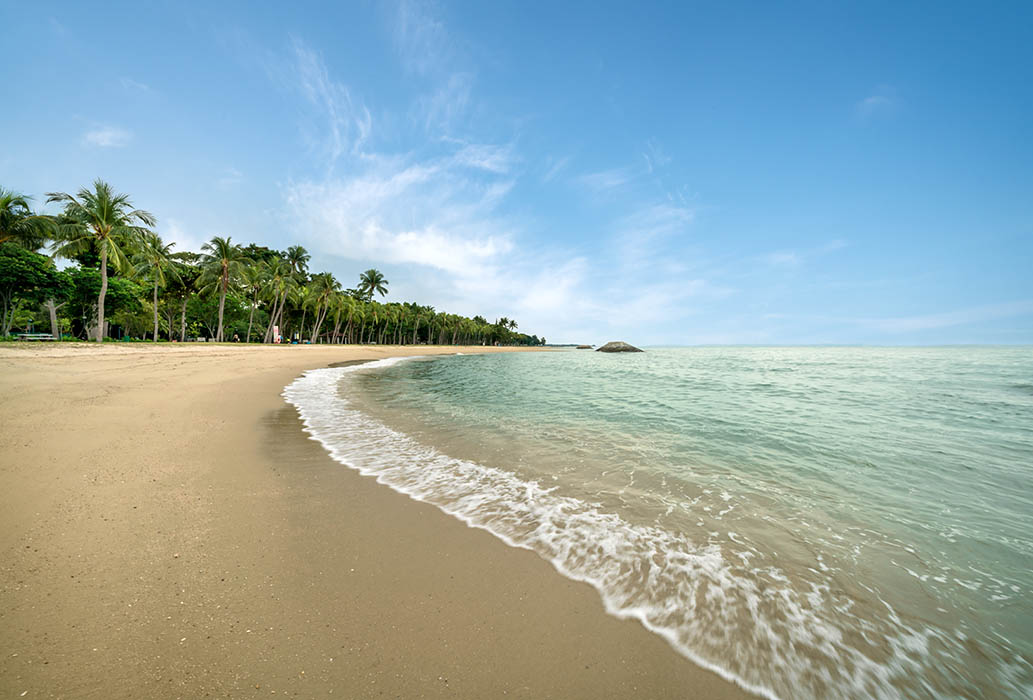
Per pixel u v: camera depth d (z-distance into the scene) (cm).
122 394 1012
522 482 574
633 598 317
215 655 237
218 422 842
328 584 316
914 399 1427
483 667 243
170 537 371
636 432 901
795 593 329
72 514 398
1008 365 3231
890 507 499
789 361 4262
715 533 427
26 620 251
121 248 3177
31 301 3547
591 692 229
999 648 275
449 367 3472
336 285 6266
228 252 4350
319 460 651
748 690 237
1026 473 627
